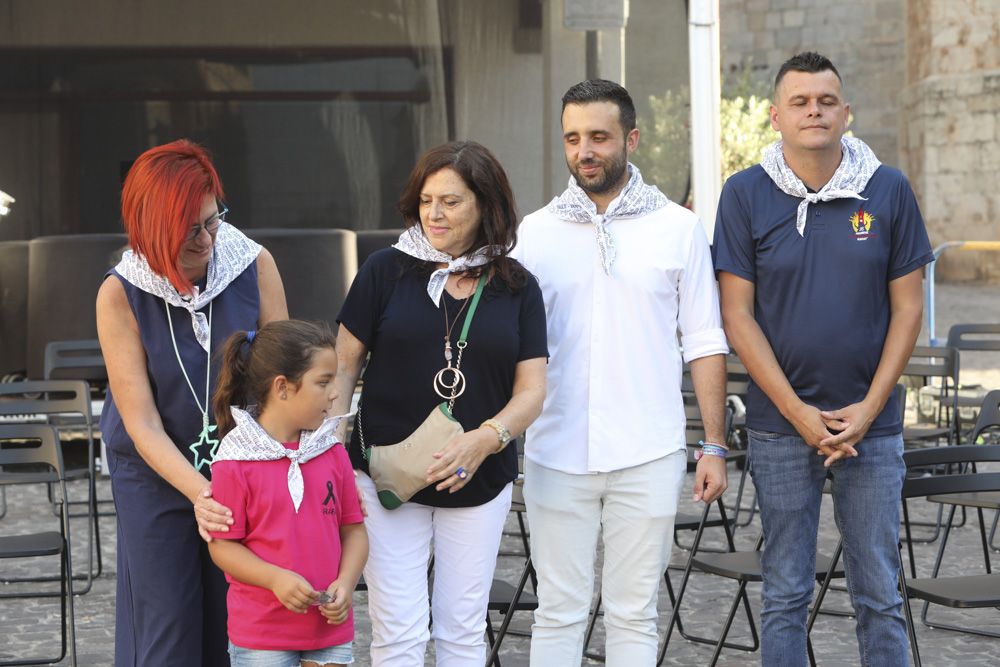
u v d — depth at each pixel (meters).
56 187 10.79
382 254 4.39
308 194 10.98
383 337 4.30
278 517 3.82
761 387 4.75
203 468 4.09
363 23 10.95
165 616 4.09
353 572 3.96
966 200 25.41
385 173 11.00
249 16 10.88
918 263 4.68
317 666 3.91
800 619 4.82
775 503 4.80
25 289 10.82
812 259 4.68
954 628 6.57
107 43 10.78
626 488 4.61
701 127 10.68
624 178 4.63
